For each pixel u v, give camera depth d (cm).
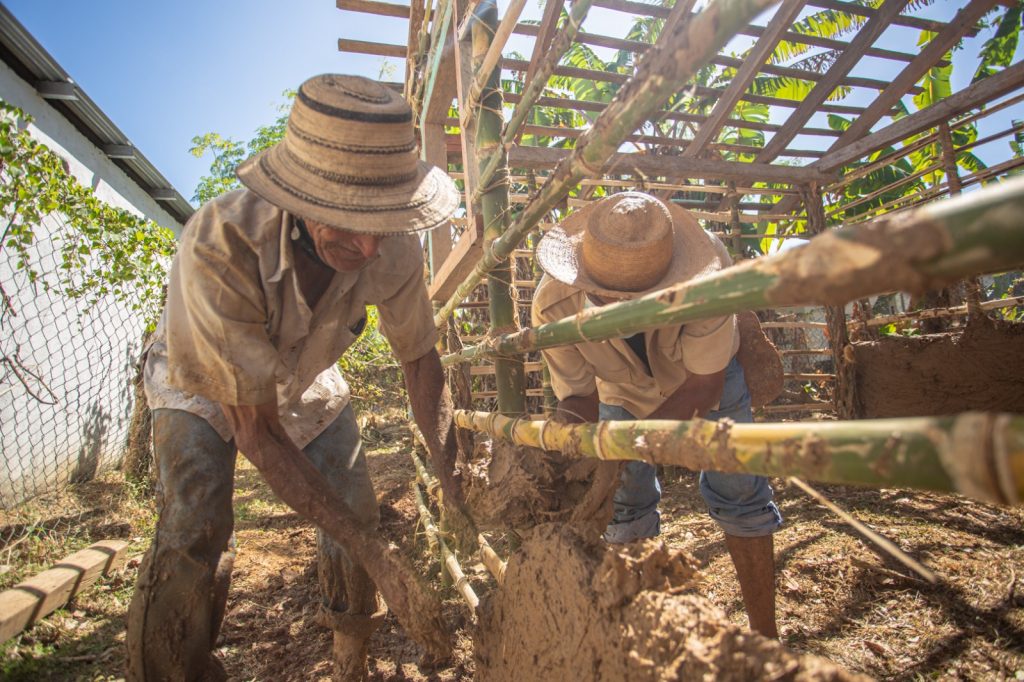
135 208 853
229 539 196
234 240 164
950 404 557
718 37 86
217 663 193
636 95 109
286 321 181
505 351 207
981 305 548
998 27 769
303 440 229
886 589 299
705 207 721
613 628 118
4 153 493
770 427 85
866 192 978
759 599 245
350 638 231
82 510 537
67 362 654
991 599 279
